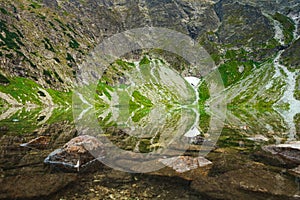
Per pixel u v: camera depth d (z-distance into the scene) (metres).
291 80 173.88
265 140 25.98
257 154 19.25
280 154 19.27
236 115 77.62
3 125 36.38
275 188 12.70
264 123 48.44
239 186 12.91
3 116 56.22
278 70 194.00
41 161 16.64
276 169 15.60
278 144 21.80
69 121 46.44
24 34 169.75
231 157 18.34
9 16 173.88
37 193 11.73
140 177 14.10
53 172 14.59
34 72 145.75
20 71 139.62
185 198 11.65
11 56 142.75
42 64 156.00
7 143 22.42
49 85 146.00
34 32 179.00
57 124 39.94
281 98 153.00
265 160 17.62
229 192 12.23
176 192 12.27
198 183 13.30
